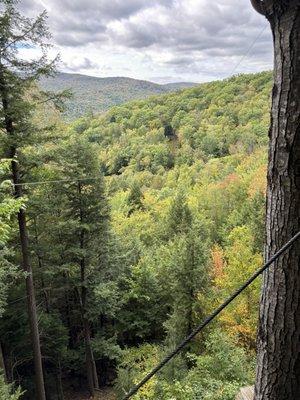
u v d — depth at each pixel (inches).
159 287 789.2
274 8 80.0
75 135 562.6
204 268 616.7
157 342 783.1
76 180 545.6
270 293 92.1
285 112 82.9
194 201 1642.5
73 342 753.0
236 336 544.1
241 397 149.5
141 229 1445.6
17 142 382.6
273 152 87.5
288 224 86.8
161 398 354.6
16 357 641.6
